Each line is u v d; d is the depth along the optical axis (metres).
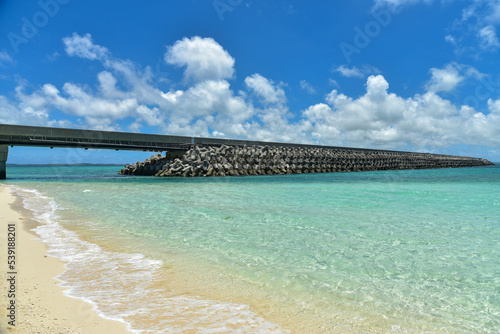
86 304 3.88
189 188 23.50
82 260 5.84
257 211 12.32
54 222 9.77
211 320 3.58
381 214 11.77
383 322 3.68
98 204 14.30
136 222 9.95
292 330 3.41
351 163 68.00
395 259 6.29
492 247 7.23
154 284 4.71
